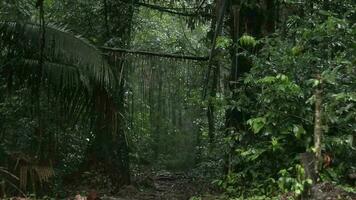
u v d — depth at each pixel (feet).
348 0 27.22
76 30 36.58
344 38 23.57
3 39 29.25
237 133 27.30
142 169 57.72
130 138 40.86
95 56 30.25
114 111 31.60
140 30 44.98
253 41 26.68
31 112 32.01
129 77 35.88
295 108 23.36
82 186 38.40
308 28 25.43
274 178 25.20
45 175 28.25
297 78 23.79
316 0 28.22
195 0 42.27
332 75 20.40
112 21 40.11
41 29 29.30
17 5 30.71
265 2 30.48
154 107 41.34
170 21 50.31
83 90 30.55
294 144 24.36
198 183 41.68
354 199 18.89
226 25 34.88
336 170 21.94
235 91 27.55
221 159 38.01
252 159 25.02
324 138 21.34
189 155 65.36
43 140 32.35
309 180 19.60
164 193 39.01
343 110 21.35
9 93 31.01
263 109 24.64
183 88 37.45
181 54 37.91
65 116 31.63
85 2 39.91
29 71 29.53
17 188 26.73
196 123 48.70
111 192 37.73
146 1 44.52
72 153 39.83
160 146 64.64
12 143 32.45
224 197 26.43
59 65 29.81
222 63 35.09
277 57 24.57
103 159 39.52
